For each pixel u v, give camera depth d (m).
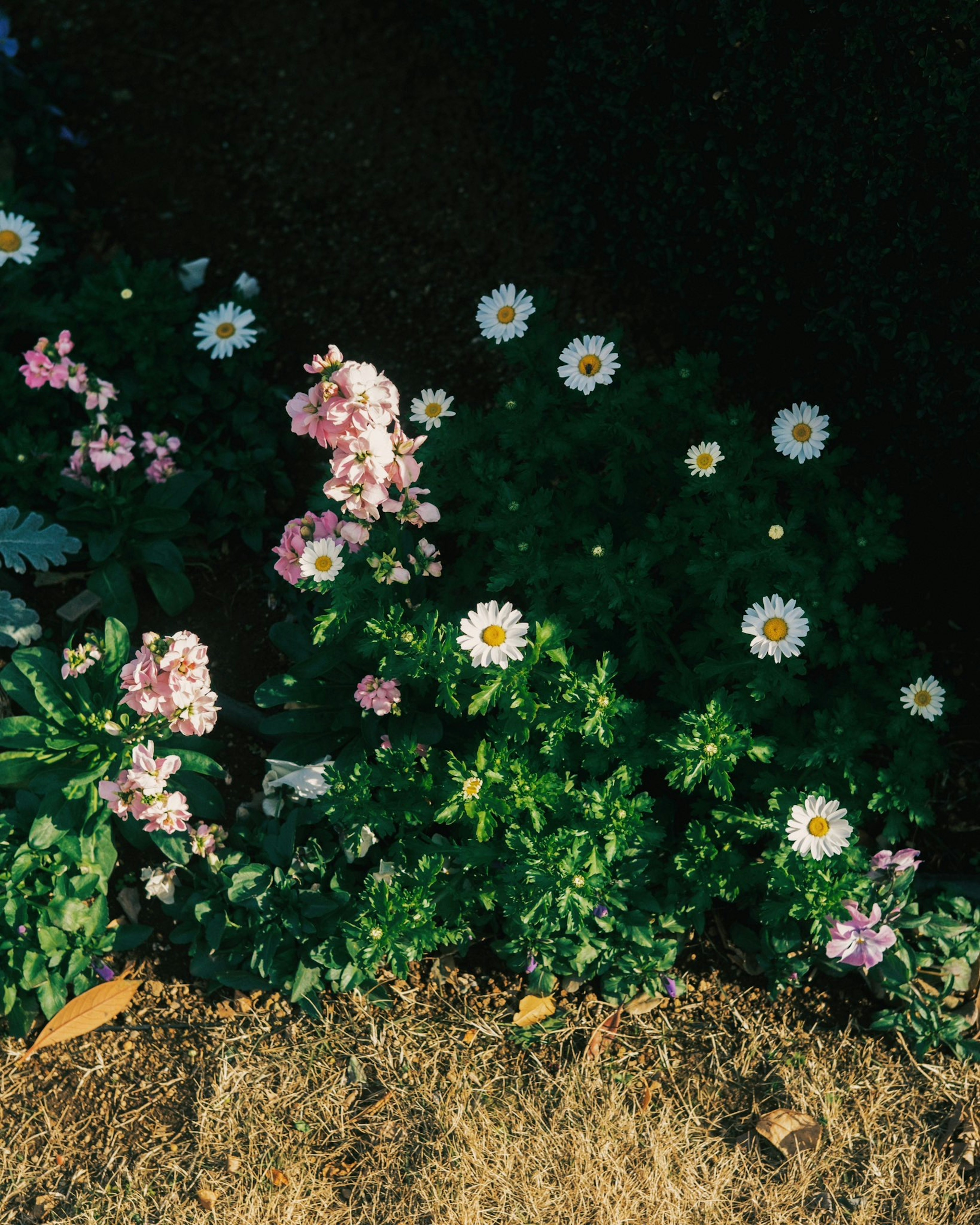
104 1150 1.36
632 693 1.46
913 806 1.35
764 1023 1.40
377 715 1.44
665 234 1.55
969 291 1.37
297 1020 1.40
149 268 1.59
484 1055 1.39
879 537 1.37
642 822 1.34
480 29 1.65
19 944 1.39
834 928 1.33
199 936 1.42
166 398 1.60
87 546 1.55
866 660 1.40
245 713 1.49
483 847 1.36
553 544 1.42
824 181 1.41
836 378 1.49
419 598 1.44
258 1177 1.34
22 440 1.54
